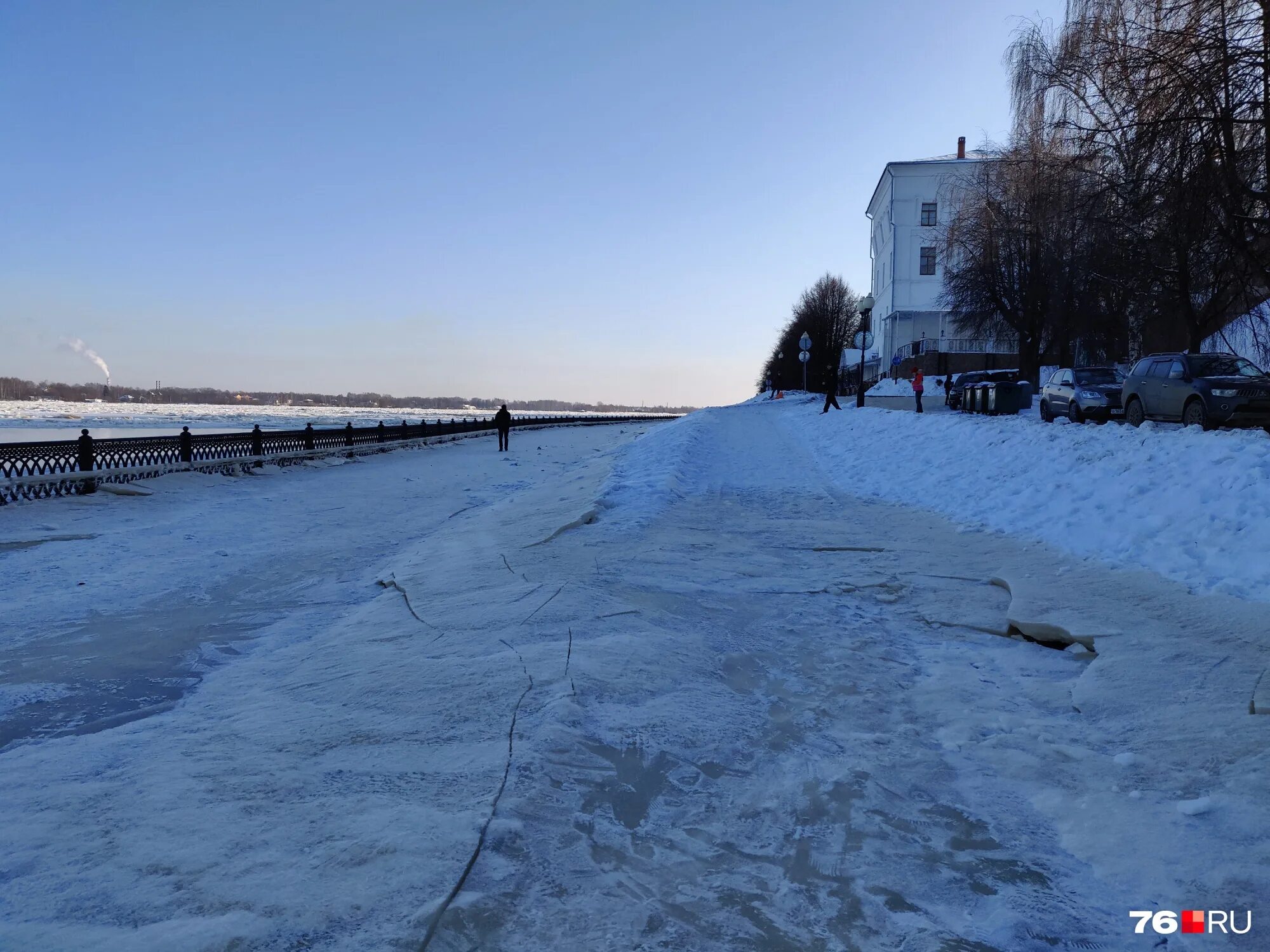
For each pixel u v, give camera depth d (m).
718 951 2.64
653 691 4.91
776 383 99.44
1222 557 7.30
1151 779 3.87
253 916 2.68
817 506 12.73
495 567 8.21
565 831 3.32
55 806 3.56
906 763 4.13
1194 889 3.01
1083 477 10.86
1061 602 6.79
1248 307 20.84
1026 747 4.28
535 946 2.62
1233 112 16.42
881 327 71.62
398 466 25.67
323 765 3.91
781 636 6.30
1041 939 2.75
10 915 2.71
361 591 8.81
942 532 10.34
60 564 10.21
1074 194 22.83
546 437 48.06
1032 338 37.16
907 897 3.00
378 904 2.75
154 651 6.72
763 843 3.36
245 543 11.80
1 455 14.30
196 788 3.68
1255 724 4.31
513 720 4.33
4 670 6.22
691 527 10.57
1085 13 22.05
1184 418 16.58
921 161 62.72
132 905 2.76
